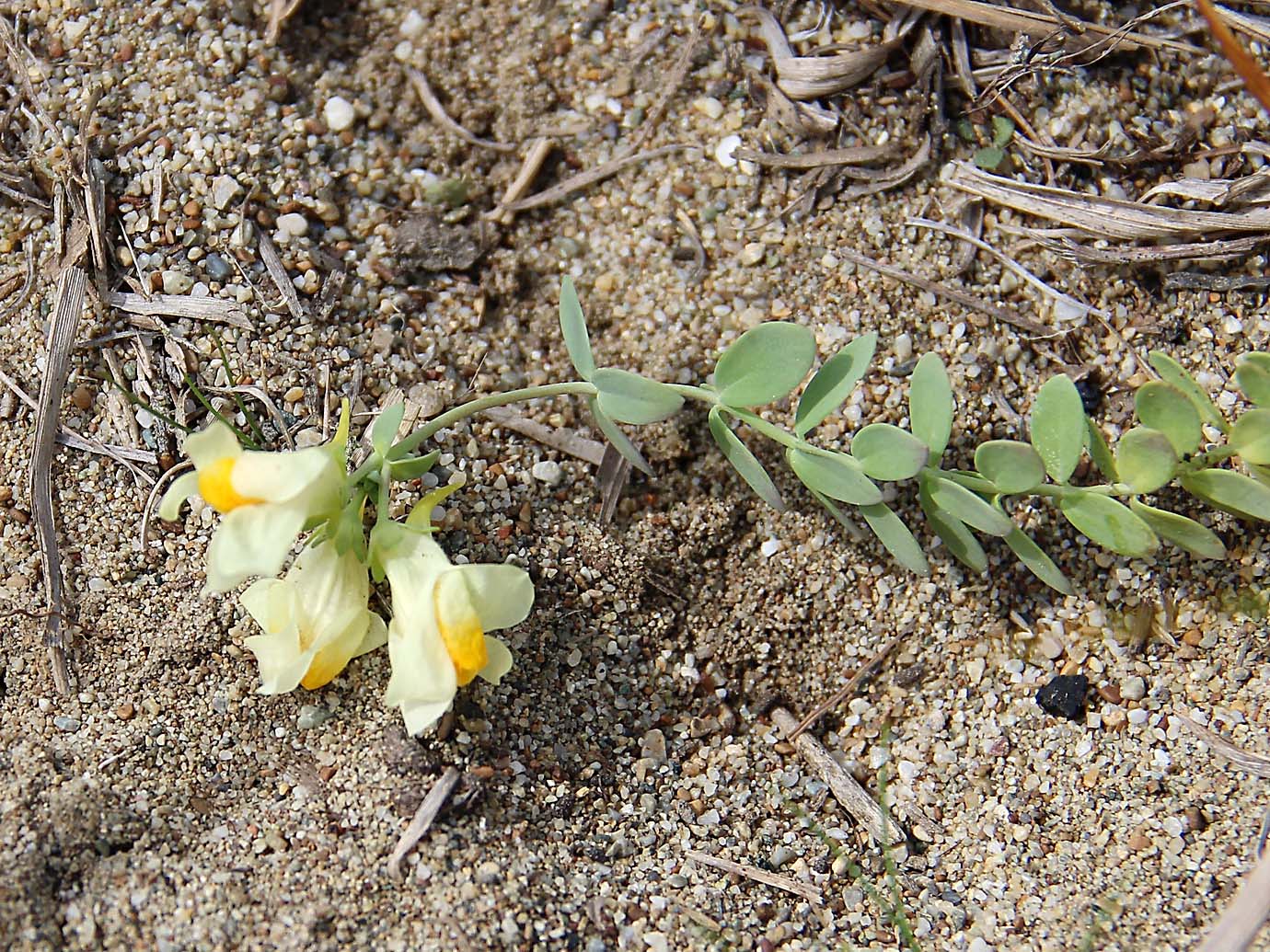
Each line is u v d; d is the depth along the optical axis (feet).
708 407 0.65
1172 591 0.64
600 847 0.59
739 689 0.64
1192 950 0.56
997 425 0.65
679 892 0.58
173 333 0.63
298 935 0.54
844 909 0.59
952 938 0.58
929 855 0.61
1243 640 0.63
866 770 0.63
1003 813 0.61
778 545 0.65
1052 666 0.64
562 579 0.63
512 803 0.59
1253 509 0.60
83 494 0.61
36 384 0.62
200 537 0.61
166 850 0.56
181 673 0.60
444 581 0.54
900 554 0.60
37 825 0.56
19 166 0.65
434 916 0.55
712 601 0.65
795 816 0.61
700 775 0.62
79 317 0.63
